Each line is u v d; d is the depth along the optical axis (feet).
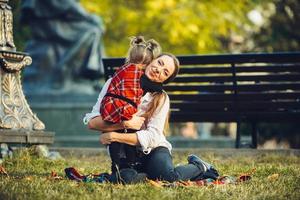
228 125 97.60
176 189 21.80
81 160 33.99
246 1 87.61
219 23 85.81
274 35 85.71
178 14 83.56
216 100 39.70
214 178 23.94
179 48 87.76
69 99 62.69
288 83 38.42
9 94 31.42
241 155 35.94
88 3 85.71
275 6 85.40
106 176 23.58
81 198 20.43
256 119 39.70
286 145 77.97
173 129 100.12
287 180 24.08
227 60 38.29
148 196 20.70
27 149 31.37
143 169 23.67
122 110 22.65
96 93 63.52
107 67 39.55
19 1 59.31
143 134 22.98
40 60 64.69
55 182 23.03
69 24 65.46
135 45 23.12
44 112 62.39
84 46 65.21
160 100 23.29
